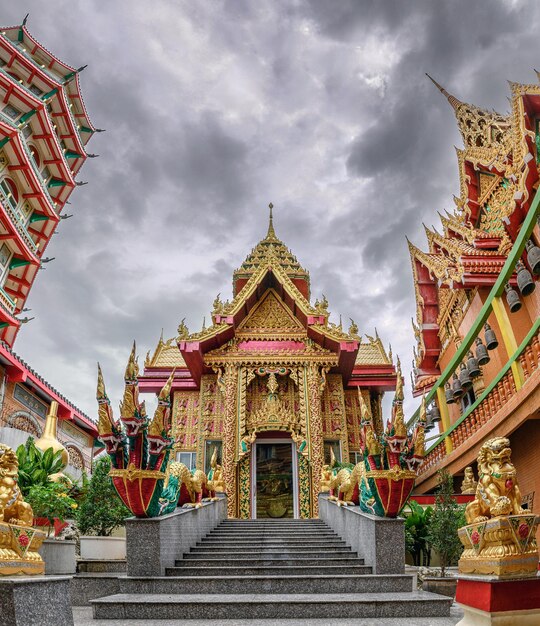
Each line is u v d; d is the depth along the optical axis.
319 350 20.58
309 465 18.92
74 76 28.97
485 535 3.94
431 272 21.48
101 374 8.07
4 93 23.95
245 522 13.48
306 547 9.87
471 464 13.48
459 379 15.48
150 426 7.95
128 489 7.79
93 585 7.60
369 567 8.20
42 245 28.34
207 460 19.80
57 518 9.04
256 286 21.34
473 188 19.89
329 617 6.04
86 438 28.17
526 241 11.43
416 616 6.07
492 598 3.67
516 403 10.17
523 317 14.69
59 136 29.42
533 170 13.01
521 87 13.55
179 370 22.05
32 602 3.73
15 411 20.67
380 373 22.19
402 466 8.09
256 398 20.47
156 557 7.70
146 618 6.02
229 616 6.05
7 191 24.02
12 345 23.56
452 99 21.64
